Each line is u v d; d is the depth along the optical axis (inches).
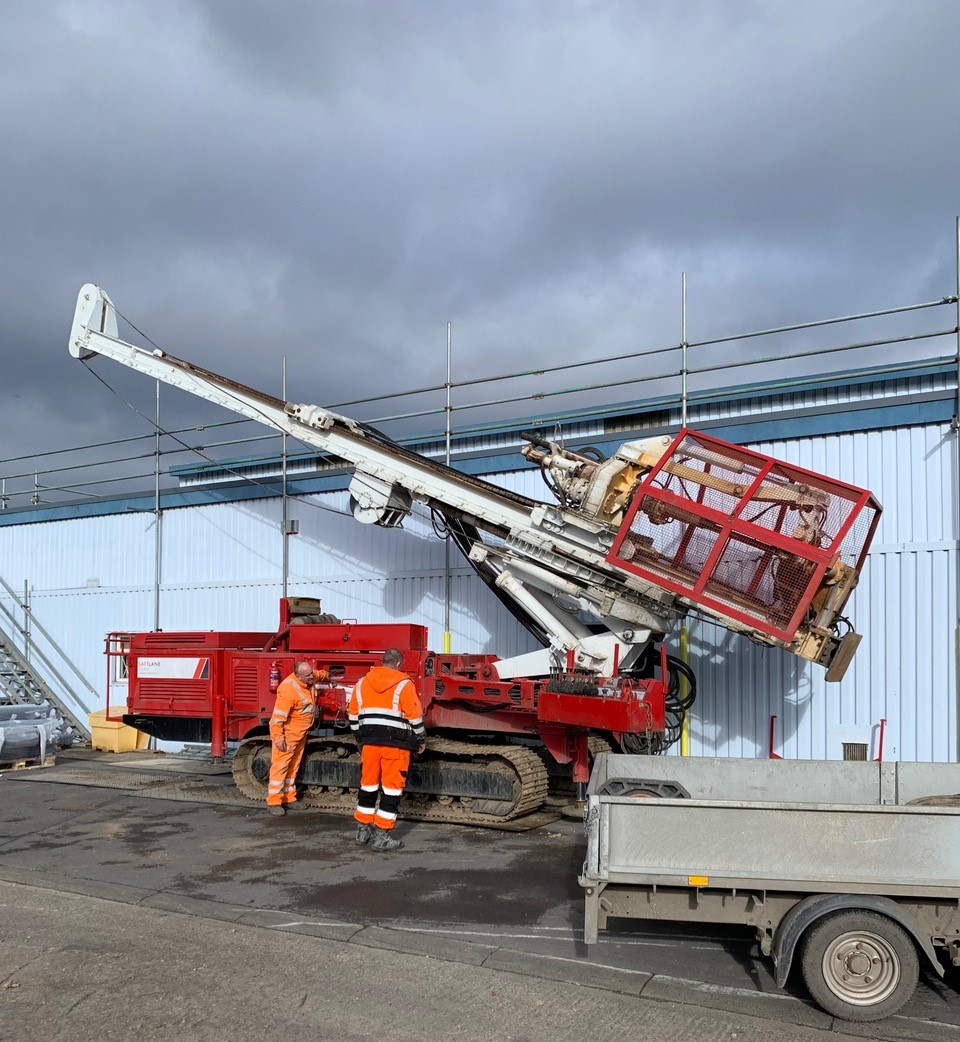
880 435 427.5
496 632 525.0
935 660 406.6
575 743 387.5
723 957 229.5
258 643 499.5
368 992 204.8
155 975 214.2
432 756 406.3
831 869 198.4
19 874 304.8
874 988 193.2
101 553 717.9
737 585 352.8
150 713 485.4
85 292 563.5
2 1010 194.9
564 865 315.9
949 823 195.0
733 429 463.5
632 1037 183.6
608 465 388.2
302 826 381.4
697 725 459.5
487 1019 191.5
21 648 759.1
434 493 454.3
